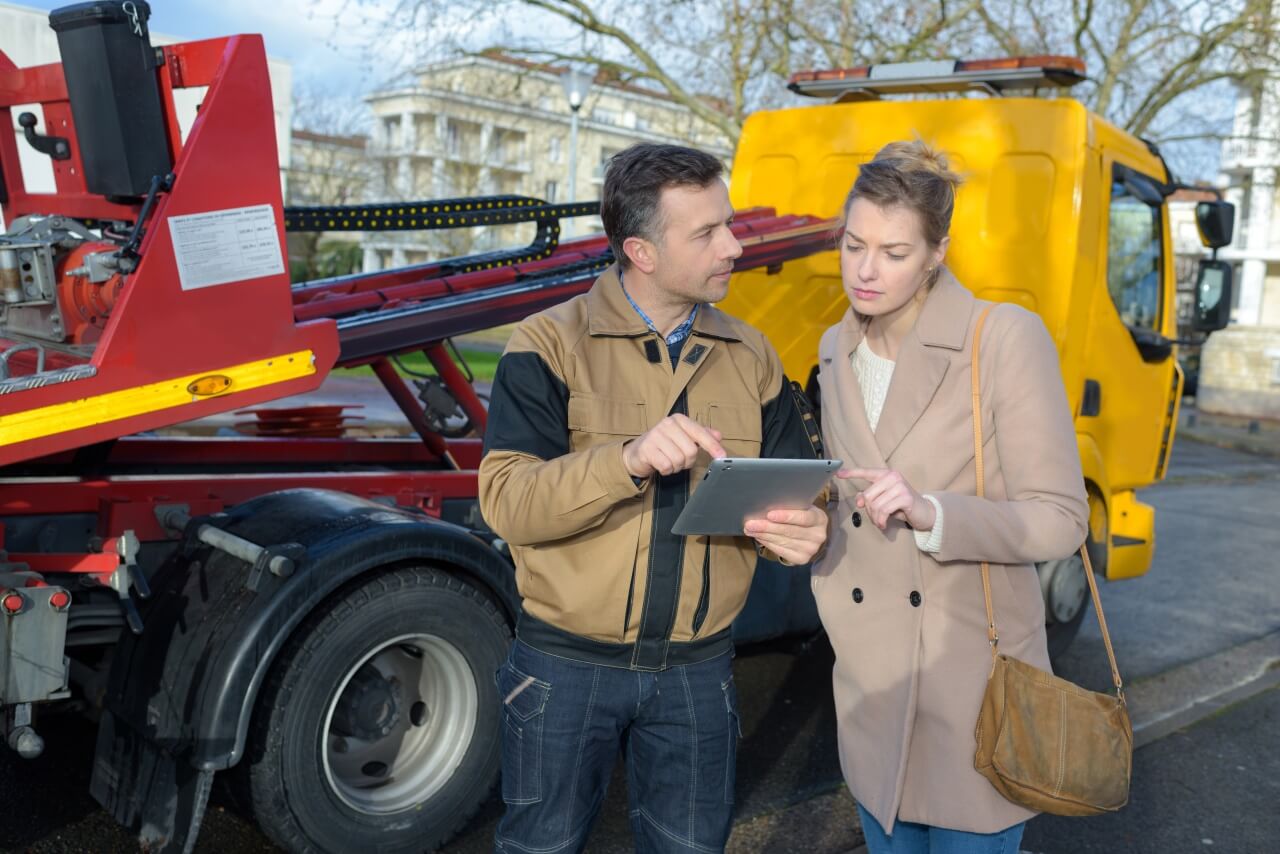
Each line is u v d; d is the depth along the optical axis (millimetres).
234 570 2906
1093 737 1976
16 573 2590
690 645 2041
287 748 2844
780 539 1951
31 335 3029
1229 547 9375
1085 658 5781
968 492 2105
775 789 3902
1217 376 23969
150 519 3121
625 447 1770
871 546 2168
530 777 2027
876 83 5719
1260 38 18641
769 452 2182
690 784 2078
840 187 5590
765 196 5898
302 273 32875
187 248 2736
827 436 2311
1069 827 3775
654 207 1932
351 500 3195
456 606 3133
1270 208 43188
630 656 1995
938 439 2100
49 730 3777
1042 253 4934
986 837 2086
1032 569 2178
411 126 45188
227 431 5203
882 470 1988
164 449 4219
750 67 16719
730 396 2076
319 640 2873
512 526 1869
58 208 3205
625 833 3492
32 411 2516
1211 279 5652
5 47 11086
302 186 40156
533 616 2031
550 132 51375
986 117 5125
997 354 2076
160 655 2857
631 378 2000
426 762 3205
